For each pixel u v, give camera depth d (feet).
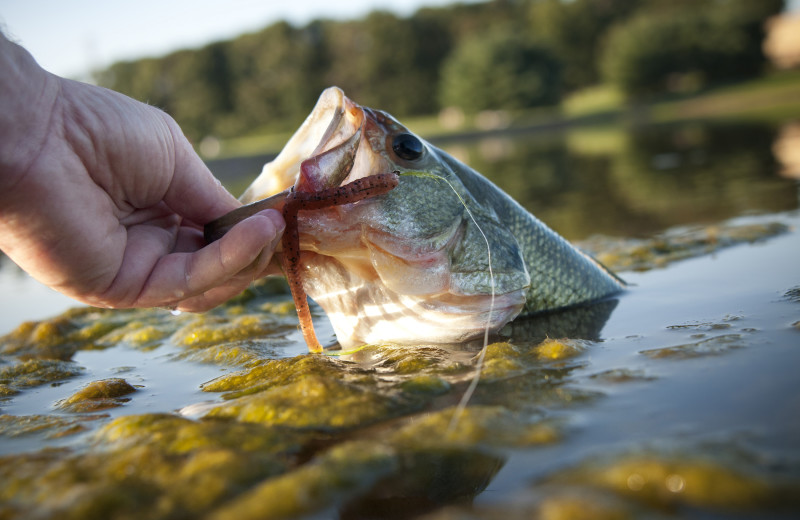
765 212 2.37
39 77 1.08
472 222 1.35
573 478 0.89
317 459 0.98
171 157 1.22
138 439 1.04
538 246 1.50
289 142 1.35
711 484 0.85
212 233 1.22
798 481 0.84
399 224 1.28
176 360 1.46
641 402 1.03
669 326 1.31
